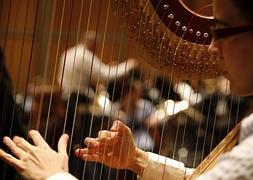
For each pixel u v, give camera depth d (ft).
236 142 7.64
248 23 6.12
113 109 13.00
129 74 13.29
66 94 12.39
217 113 11.62
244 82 6.23
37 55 14.82
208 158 7.92
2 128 8.92
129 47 9.43
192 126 12.46
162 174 9.27
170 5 8.14
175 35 8.18
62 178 7.30
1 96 8.96
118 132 9.16
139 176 9.27
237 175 5.50
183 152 12.36
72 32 14.76
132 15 8.22
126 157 9.20
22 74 14.80
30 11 12.53
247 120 6.19
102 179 10.71
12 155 7.79
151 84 12.50
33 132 7.96
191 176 7.95
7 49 14.05
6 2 12.03
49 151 7.70
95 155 9.10
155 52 8.27
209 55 8.18
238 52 6.19
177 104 12.50
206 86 12.11
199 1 8.16
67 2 12.25
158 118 12.88
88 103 12.61
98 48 14.79
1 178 8.65
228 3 6.19
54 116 11.98
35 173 7.40
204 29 8.14
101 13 9.16
